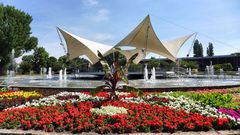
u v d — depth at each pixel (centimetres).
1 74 3981
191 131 507
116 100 732
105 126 511
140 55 2528
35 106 712
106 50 2209
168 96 838
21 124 538
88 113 590
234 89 1155
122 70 750
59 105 703
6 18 3753
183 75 2594
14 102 771
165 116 575
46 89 1130
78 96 851
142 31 1900
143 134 479
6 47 3703
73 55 2297
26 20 4031
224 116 572
